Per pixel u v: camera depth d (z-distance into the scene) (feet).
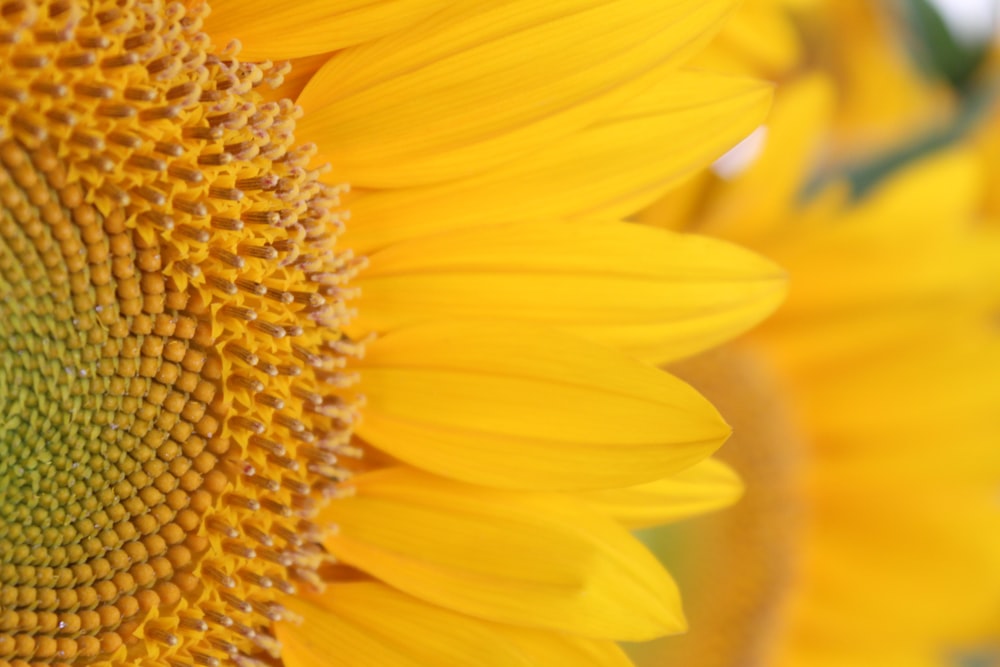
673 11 1.04
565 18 1.04
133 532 1.08
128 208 1.04
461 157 1.07
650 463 1.07
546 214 1.09
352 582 1.11
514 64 1.05
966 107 1.35
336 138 1.06
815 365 1.38
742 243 1.30
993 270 1.34
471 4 1.04
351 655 1.09
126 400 1.07
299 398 1.09
